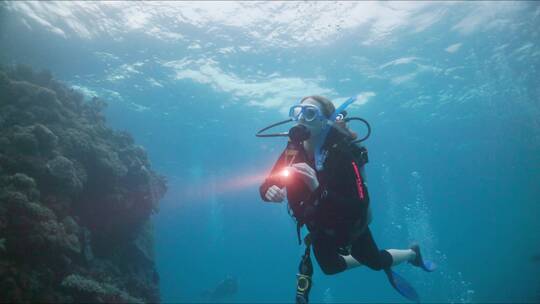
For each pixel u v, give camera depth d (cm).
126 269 1160
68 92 1264
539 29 1773
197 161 4116
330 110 330
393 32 1797
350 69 2120
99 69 1998
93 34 1723
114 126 2895
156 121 2867
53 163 856
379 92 2445
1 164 782
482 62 2092
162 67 2023
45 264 698
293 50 1919
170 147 3612
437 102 2702
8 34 1667
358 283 5400
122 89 2247
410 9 1628
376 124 3145
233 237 10438
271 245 11994
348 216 295
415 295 396
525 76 2266
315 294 4950
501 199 6519
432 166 4666
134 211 1169
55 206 812
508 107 2805
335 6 1600
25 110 958
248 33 1788
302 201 303
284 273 9256
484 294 3269
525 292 2650
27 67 1168
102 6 1581
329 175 299
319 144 310
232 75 2150
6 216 657
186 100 2469
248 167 4388
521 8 1622
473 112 2927
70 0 1529
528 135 3438
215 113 2744
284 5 1599
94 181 1036
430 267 536
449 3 1605
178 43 1831
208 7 1617
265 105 2625
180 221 8231
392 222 7975
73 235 799
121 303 782
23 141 832
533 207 6956
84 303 720
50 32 1681
